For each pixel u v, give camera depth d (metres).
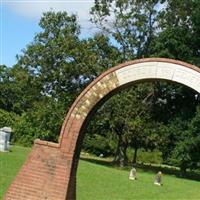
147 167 52.78
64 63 48.31
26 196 16.61
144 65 16.64
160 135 47.97
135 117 47.12
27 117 53.31
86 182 29.23
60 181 16.53
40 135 49.34
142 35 50.75
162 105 51.22
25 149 42.41
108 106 46.75
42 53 48.97
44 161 16.80
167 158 50.59
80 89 49.56
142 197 27.73
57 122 48.34
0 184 23.03
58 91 49.56
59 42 48.41
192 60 47.88
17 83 57.56
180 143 46.31
